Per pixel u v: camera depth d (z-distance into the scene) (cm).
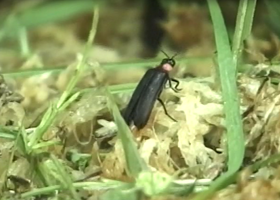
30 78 20
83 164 16
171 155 16
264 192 14
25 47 23
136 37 26
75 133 17
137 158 15
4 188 15
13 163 16
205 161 16
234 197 14
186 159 16
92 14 26
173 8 26
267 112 16
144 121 16
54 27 26
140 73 21
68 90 17
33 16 25
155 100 16
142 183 14
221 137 16
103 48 25
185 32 25
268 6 22
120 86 18
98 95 17
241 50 18
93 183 15
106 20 26
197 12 26
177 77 19
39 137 16
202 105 16
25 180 15
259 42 21
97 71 19
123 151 15
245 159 16
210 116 16
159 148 16
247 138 16
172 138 16
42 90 20
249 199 14
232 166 15
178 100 17
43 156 16
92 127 17
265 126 16
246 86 17
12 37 24
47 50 25
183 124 16
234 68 16
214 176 15
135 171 15
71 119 17
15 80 20
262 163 15
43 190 15
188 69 20
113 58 24
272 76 17
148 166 15
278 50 20
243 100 17
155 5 26
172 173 15
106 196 14
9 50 24
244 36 18
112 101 16
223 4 24
